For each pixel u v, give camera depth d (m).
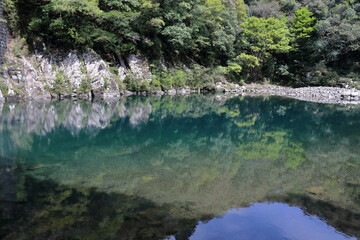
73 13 16.34
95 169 4.93
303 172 5.10
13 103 12.79
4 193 3.84
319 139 8.14
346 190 4.33
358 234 3.15
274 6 33.41
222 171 5.05
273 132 9.18
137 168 5.05
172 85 21.22
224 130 9.36
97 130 8.52
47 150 6.13
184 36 20.38
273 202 3.86
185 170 5.03
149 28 20.31
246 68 27.11
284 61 29.30
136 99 16.56
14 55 14.32
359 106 16.30
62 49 16.47
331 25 26.47
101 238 2.85
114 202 3.65
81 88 16.02
